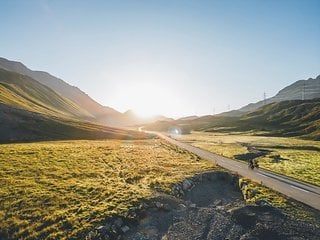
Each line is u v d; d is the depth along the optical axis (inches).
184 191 1573.6
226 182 1855.3
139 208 1184.8
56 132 4286.4
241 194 1615.4
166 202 1302.9
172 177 1753.2
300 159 3004.4
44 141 3651.6
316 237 993.5
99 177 1657.2
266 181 1780.3
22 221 1037.8
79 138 4286.4
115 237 1002.7
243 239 981.8
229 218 1167.0
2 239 949.8
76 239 959.0
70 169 1780.3
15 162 1809.8
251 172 2087.8
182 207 1293.1
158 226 1106.7
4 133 3767.2
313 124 7012.8
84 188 1396.4
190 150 3612.2
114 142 3969.0
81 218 1071.6
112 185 1482.5
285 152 3599.9
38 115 4913.9
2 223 1018.7
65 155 2226.9
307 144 4512.8
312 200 1382.9
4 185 1352.1
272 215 1159.0
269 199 1374.3
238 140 5339.6
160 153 2974.9
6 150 2185.0
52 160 1983.3
